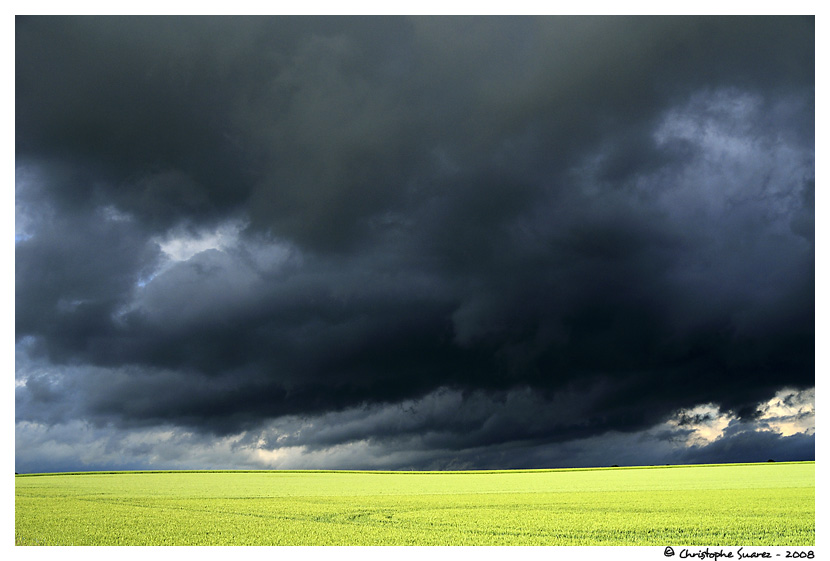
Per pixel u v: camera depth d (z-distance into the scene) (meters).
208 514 27.44
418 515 26.83
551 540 21.08
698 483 43.88
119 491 39.94
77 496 36.12
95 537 22.11
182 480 52.25
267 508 29.56
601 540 21.02
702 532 21.97
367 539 21.55
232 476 59.03
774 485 39.53
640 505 29.41
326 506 30.30
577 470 68.25
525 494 36.97
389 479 56.28
